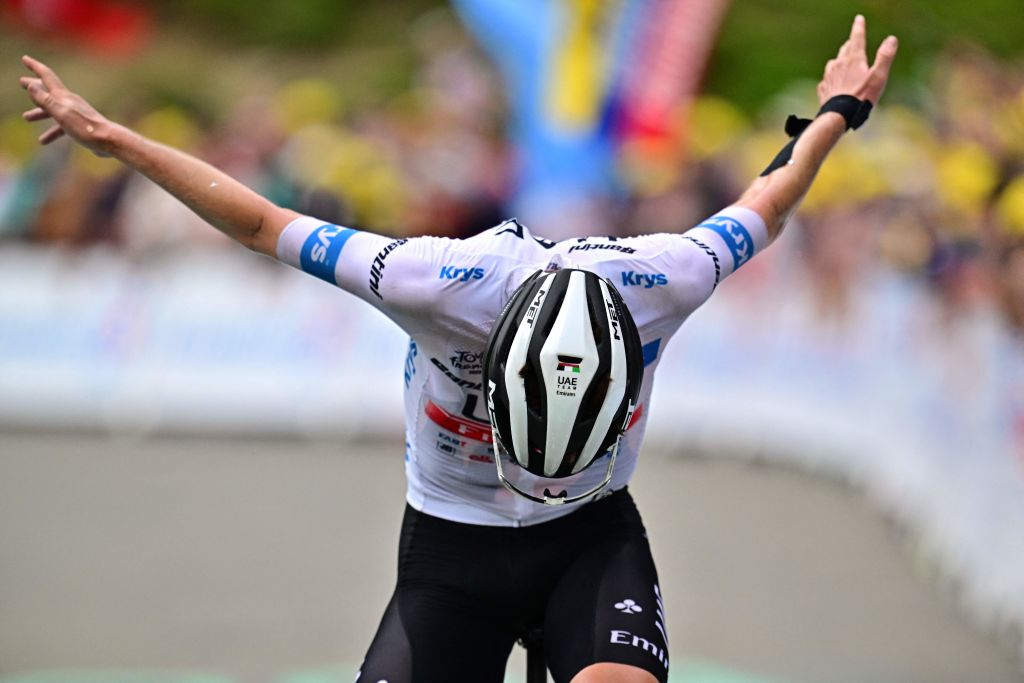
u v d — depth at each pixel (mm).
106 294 34875
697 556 23359
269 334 34250
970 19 50312
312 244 8586
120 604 20297
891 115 34875
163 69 63188
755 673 17625
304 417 33875
